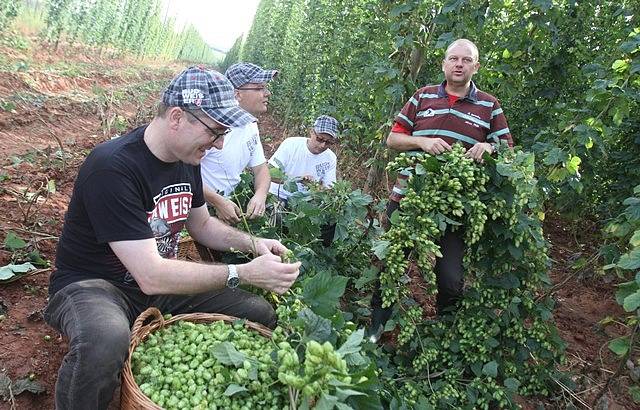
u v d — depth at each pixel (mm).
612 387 3680
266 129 13688
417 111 3852
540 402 3445
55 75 12430
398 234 3170
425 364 3133
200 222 3043
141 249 2383
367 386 2076
